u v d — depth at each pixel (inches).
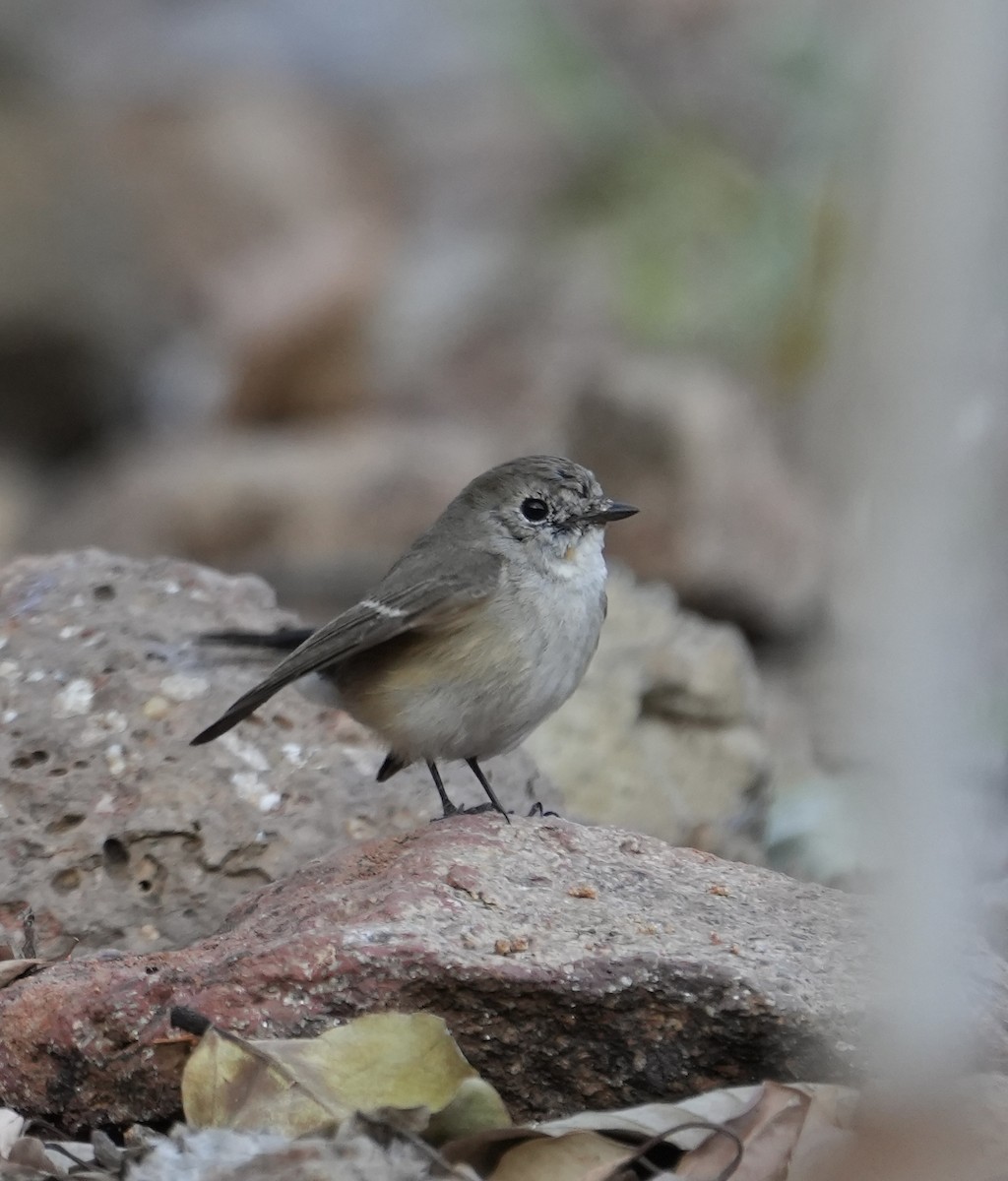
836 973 301.1
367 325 1098.1
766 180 992.2
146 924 387.2
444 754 403.5
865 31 869.8
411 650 394.9
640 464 741.9
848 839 507.8
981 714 384.2
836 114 871.7
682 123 1047.6
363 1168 269.7
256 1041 291.7
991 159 216.2
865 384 235.0
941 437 221.0
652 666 543.2
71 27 1498.5
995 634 235.3
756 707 556.4
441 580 392.2
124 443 1114.7
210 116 1337.4
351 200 1290.6
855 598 261.1
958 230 217.6
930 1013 268.2
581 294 1099.9
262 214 1244.5
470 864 327.6
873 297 224.7
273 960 299.6
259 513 842.8
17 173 1192.8
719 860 349.7
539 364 1072.8
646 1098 301.1
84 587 446.0
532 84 1066.7
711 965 296.2
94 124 1306.6
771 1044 294.4
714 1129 274.5
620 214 1066.1
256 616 448.5
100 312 1136.2
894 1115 270.1
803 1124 279.3
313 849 400.2
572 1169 279.6
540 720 406.3
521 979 294.2
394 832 407.8
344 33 1528.1
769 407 850.1
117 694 415.8
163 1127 306.5
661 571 724.7
